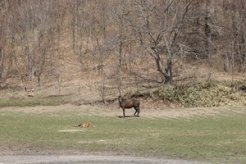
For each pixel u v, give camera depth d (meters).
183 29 126.06
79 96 102.38
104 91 103.00
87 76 118.06
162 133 59.44
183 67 117.56
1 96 107.19
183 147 48.03
